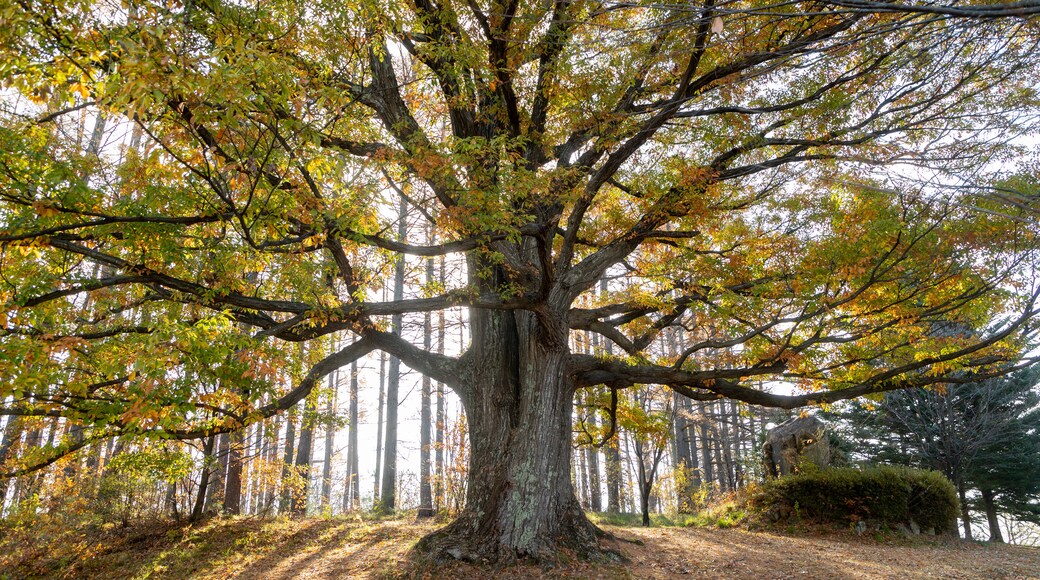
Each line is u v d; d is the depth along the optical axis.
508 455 9.59
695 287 10.06
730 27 5.82
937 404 17.42
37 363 4.83
